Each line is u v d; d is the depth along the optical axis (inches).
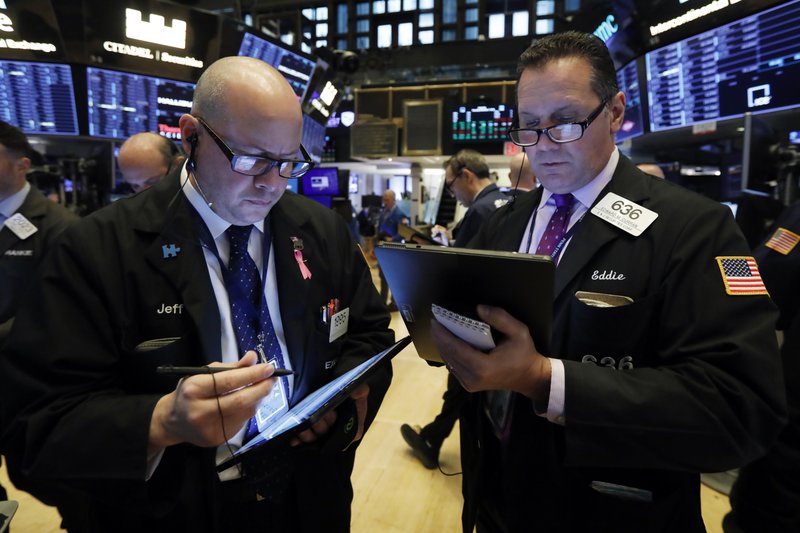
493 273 22.0
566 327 30.1
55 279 28.6
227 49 121.1
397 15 486.6
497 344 24.5
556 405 24.9
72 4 102.5
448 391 79.2
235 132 28.2
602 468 29.0
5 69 106.7
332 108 163.3
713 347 24.8
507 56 383.9
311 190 230.8
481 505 37.3
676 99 95.8
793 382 40.1
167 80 118.0
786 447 40.2
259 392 24.6
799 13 70.6
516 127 33.3
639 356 27.6
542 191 38.6
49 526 64.8
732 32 80.9
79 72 109.8
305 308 34.9
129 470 24.9
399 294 29.0
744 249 27.2
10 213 62.1
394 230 226.8
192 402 23.6
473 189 103.7
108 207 32.4
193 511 29.2
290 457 33.4
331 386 30.7
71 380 27.3
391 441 92.1
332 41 499.8
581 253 30.3
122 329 29.1
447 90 317.4
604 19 109.3
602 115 30.6
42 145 129.6
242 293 32.8
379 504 73.1
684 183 124.6
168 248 30.7
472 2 469.1
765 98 78.7
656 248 28.4
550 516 30.2
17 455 27.4
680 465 24.5
